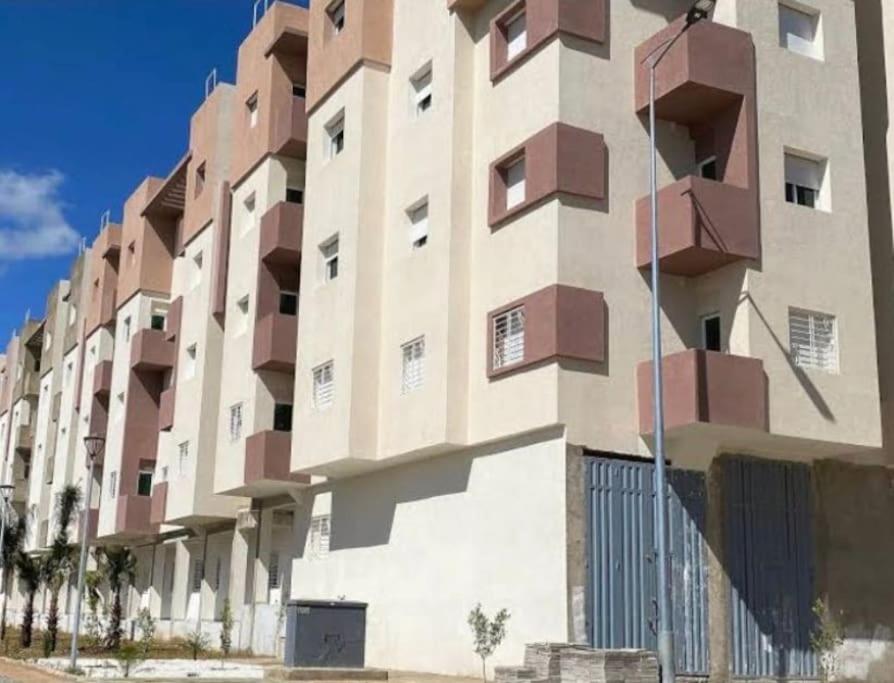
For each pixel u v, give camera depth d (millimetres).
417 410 22094
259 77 33250
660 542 16641
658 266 18938
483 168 21969
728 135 20391
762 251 19891
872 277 22969
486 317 21062
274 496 31250
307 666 20312
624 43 20906
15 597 60375
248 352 31109
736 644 19328
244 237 32812
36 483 60688
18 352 70375
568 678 16297
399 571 23297
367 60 25625
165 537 40500
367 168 25016
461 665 20609
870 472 22078
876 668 20984
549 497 18719
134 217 46188
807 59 21391
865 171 23469
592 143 19984
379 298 24500
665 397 19031
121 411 44156
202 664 25484
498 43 22062
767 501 20469
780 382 19531
